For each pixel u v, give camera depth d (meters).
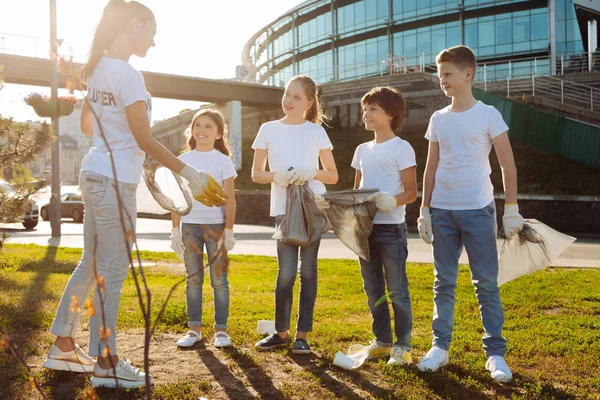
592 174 20.83
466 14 34.03
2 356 3.42
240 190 27.06
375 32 38.06
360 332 4.39
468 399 2.88
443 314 3.51
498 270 3.51
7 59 24.23
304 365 3.53
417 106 29.28
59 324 3.07
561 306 5.66
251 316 5.02
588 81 25.92
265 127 4.09
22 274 7.45
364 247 3.55
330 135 31.47
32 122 8.01
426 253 11.78
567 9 31.19
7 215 8.16
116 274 3.00
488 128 3.46
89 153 3.03
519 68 32.16
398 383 3.15
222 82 30.84
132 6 3.00
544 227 3.50
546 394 2.94
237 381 3.17
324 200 3.53
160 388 2.95
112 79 2.91
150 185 3.30
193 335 4.00
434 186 3.67
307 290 3.83
